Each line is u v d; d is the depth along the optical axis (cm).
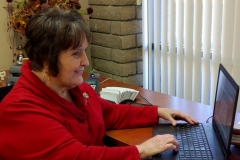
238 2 208
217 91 143
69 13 117
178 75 256
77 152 110
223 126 127
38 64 118
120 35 262
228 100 122
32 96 116
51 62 114
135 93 186
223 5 217
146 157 120
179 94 259
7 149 111
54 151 108
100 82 222
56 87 125
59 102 122
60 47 112
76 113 129
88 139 132
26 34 116
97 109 148
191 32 238
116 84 218
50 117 114
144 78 279
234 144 129
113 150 116
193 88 248
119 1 254
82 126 129
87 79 204
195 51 240
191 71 246
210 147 128
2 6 245
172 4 245
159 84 272
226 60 223
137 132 149
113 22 265
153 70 275
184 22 242
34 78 121
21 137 109
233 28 215
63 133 112
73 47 114
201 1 227
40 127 109
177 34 248
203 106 173
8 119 111
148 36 268
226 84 128
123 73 270
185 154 124
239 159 122
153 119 154
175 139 127
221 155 122
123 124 154
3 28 248
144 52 273
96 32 286
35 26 113
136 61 275
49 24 111
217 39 225
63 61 115
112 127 154
